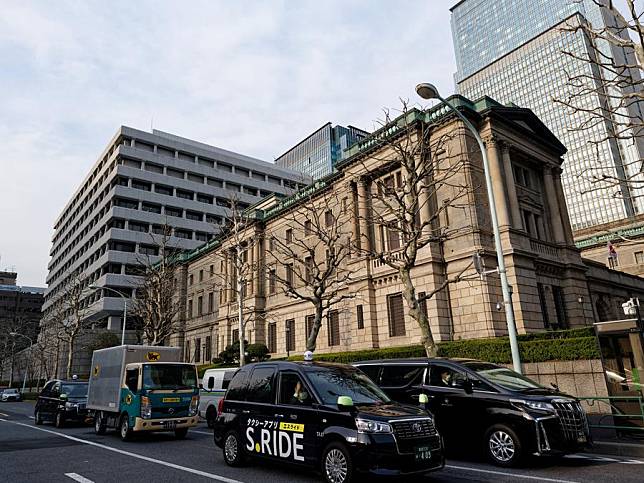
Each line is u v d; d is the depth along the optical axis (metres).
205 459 10.69
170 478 8.49
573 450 8.86
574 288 30.23
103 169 80.31
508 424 9.16
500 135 28.97
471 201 26.00
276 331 40.47
